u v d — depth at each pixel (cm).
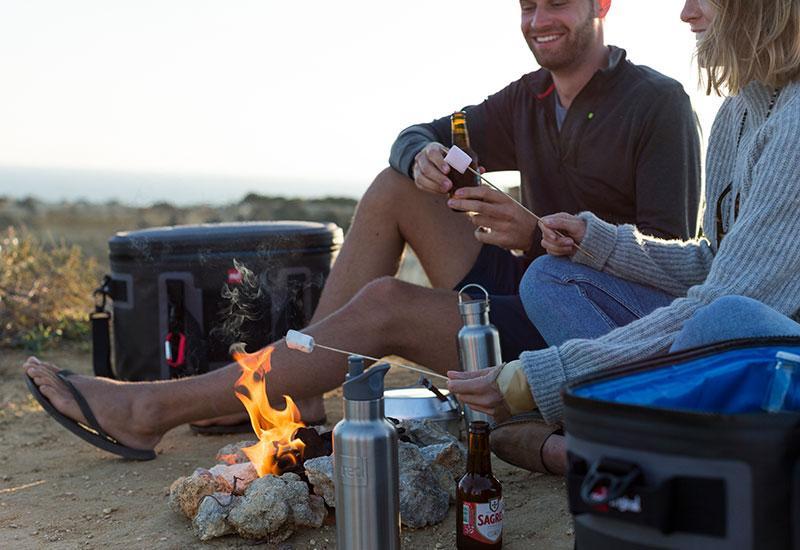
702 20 283
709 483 140
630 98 321
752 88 234
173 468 317
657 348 203
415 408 306
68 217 2391
